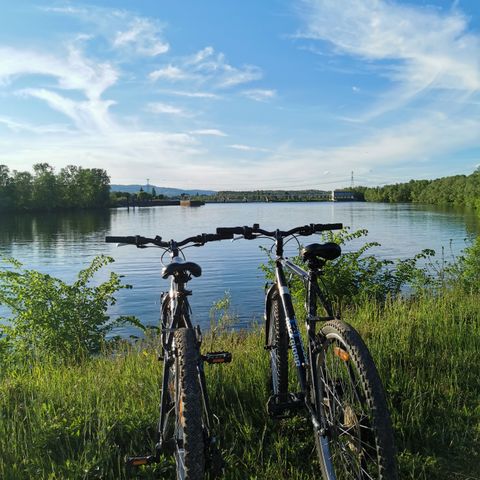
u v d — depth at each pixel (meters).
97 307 7.96
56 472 3.11
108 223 79.38
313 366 2.94
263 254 27.89
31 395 4.11
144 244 3.47
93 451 3.29
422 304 6.94
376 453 2.35
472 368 4.68
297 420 3.73
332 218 71.75
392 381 4.22
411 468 3.21
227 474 3.13
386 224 55.12
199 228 63.22
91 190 158.38
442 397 4.16
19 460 3.23
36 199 134.50
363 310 7.18
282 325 3.75
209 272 21.66
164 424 2.91
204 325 10.44
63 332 7.43
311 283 3.00
